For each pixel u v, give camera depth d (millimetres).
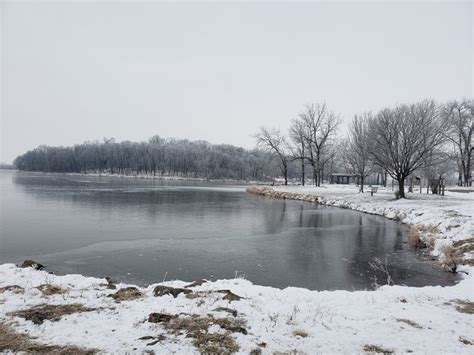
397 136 32688
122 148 134250
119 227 20922
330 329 5965
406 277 12031
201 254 14773
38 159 157875
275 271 12539
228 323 6020
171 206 32625
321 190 49500
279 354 5016
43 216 24516
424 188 53719
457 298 8164
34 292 7398
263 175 116250
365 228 22000
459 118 50188
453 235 16047
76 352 4820
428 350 5273
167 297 7469
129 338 5316
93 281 8891
